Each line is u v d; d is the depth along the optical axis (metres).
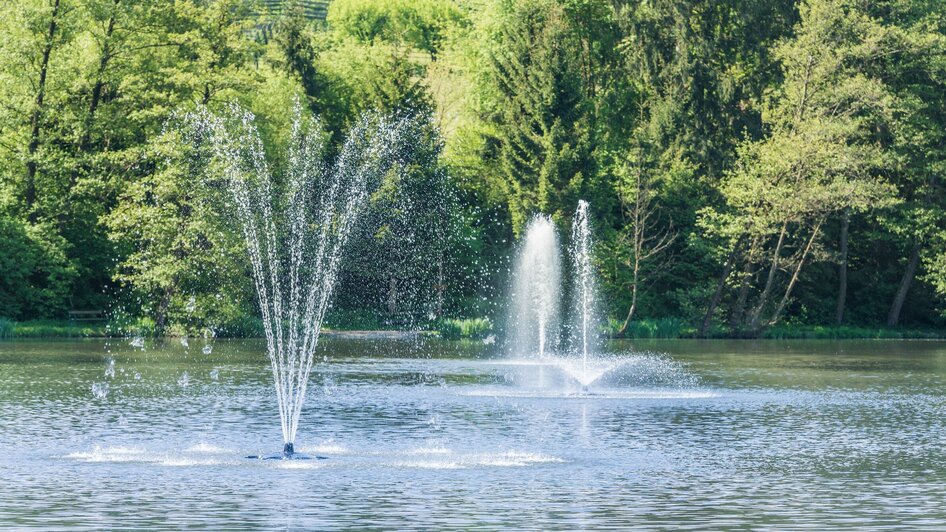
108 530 18.41
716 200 83.44
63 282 73.75
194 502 20.61
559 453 26.56
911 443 28.41
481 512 19.89
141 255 70.06
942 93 82.88
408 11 141.62
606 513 19.86
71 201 74.81
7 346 61.53
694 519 19.41
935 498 21.30
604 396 39.62
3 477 23.08
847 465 24.98
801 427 31.42
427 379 46.09
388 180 74.94
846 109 79.19
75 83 73.88
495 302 81.81
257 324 72.25
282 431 29.77
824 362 56.59
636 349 67.75
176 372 46.91
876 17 83.06
